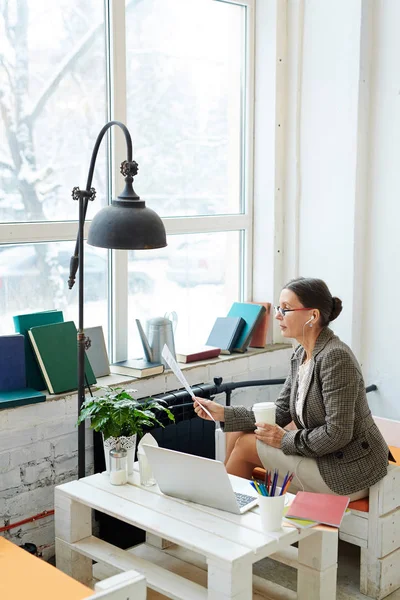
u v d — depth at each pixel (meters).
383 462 2.94
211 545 2.36
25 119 3.33
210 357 3.97
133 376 3.58
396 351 4.03
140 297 3.89
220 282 4.29
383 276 4.04
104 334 3.73
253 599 2.80
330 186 4.13
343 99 4.02
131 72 3.73
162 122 3.90
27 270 3.39
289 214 4.30
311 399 2.96
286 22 4.18
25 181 3.35
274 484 2.48
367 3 3.91
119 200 2.71
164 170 3.94
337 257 4.14
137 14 3.72
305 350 3.09
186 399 3.57
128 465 2.91
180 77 3.96
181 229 3.99
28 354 3.28
